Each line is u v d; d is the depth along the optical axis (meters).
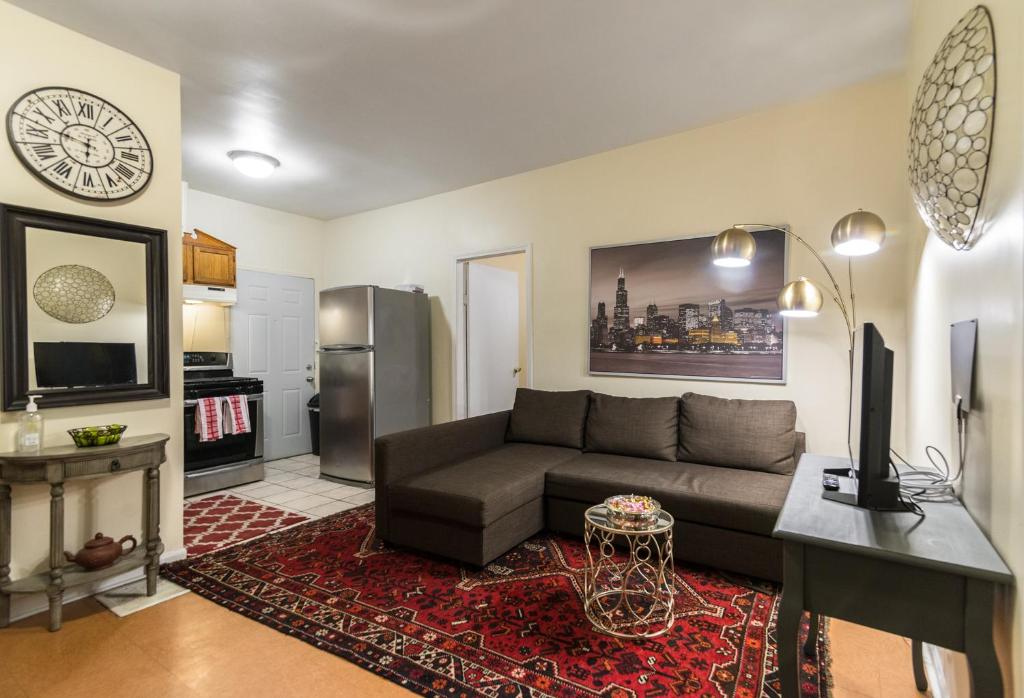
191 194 4.61
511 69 2.66
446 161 3.94
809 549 1.25
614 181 3.72
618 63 2.60
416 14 2.21
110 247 2.44
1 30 2.12
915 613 1.15
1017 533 1.03
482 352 4.94
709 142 3.33
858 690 1.71
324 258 5.75
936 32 1.82
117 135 2.46
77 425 2.35
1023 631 0.99
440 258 4.76
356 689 1.70
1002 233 1.12
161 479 2.65
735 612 2.16
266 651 1.92
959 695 1.40
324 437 4.55
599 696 1.65
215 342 4.78
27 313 2.19
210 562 2.71
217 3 2.13
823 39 2.40
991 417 1.22
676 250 3.45
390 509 2.84
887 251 2.78
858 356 2.80
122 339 2.48
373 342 4.26
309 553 2.82
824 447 2.97
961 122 1.30
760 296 3.15
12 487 2.16
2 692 1.69
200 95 2.91
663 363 3.51
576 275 3.91
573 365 3.92
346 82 2.78
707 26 2.30
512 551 2.81
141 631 2.05
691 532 2.54
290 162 3.94
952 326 1.60
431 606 2.23
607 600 2.27
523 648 1.91
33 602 2.21
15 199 2.17
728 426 2.95
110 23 2.27
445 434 3.24
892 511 1.42
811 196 3.00
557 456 3.29
